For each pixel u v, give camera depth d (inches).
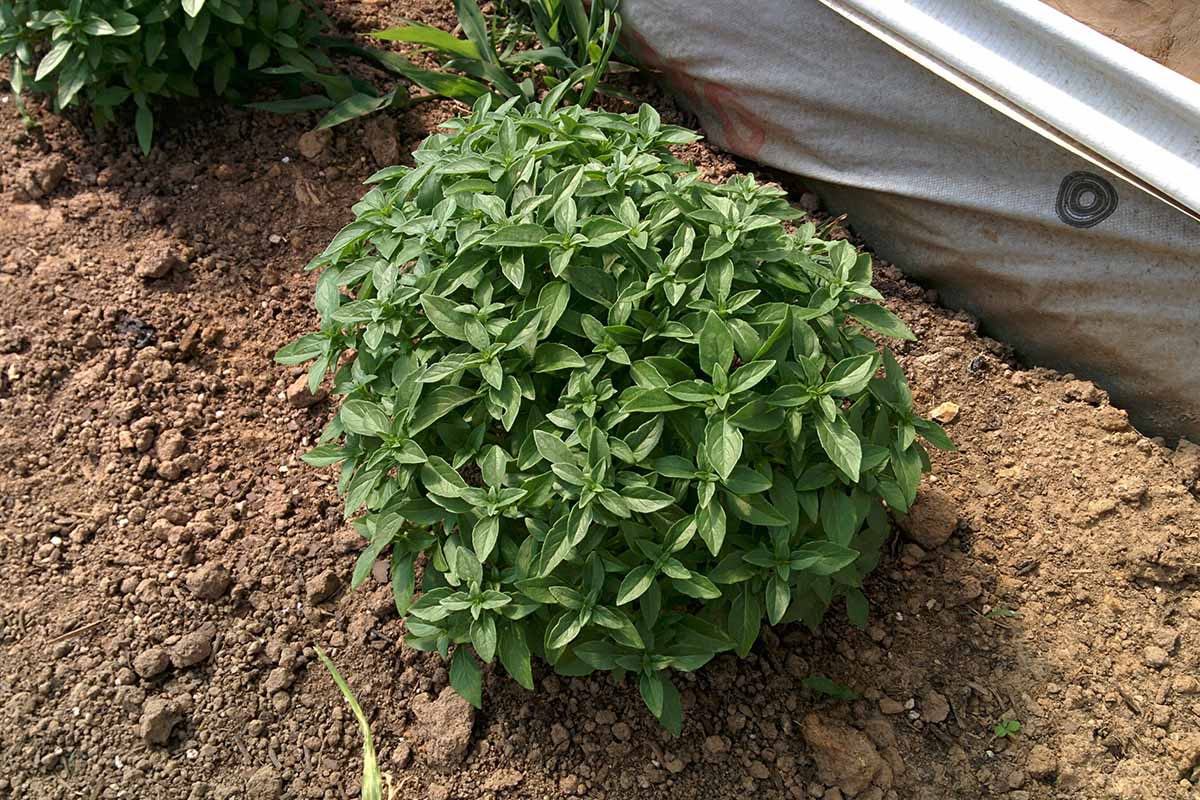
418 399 30.7
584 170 31.6
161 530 37.0
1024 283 39.0
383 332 30.9
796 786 33.2
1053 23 35.2
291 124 44.3
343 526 37.3
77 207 42.6
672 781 33.3
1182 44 35.7
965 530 36.5
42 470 38.3
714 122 44.6
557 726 33.9
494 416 30.3
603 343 30.2
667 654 30.7
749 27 40.8
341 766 33.9
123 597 36.2
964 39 36.6
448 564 31.1
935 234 40.4
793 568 29.9
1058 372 39.9
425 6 47.7
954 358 39.8
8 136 43.9
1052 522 36.4
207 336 40.3
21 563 36.7
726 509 30.3
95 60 40.3
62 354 39.9
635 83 46.3
